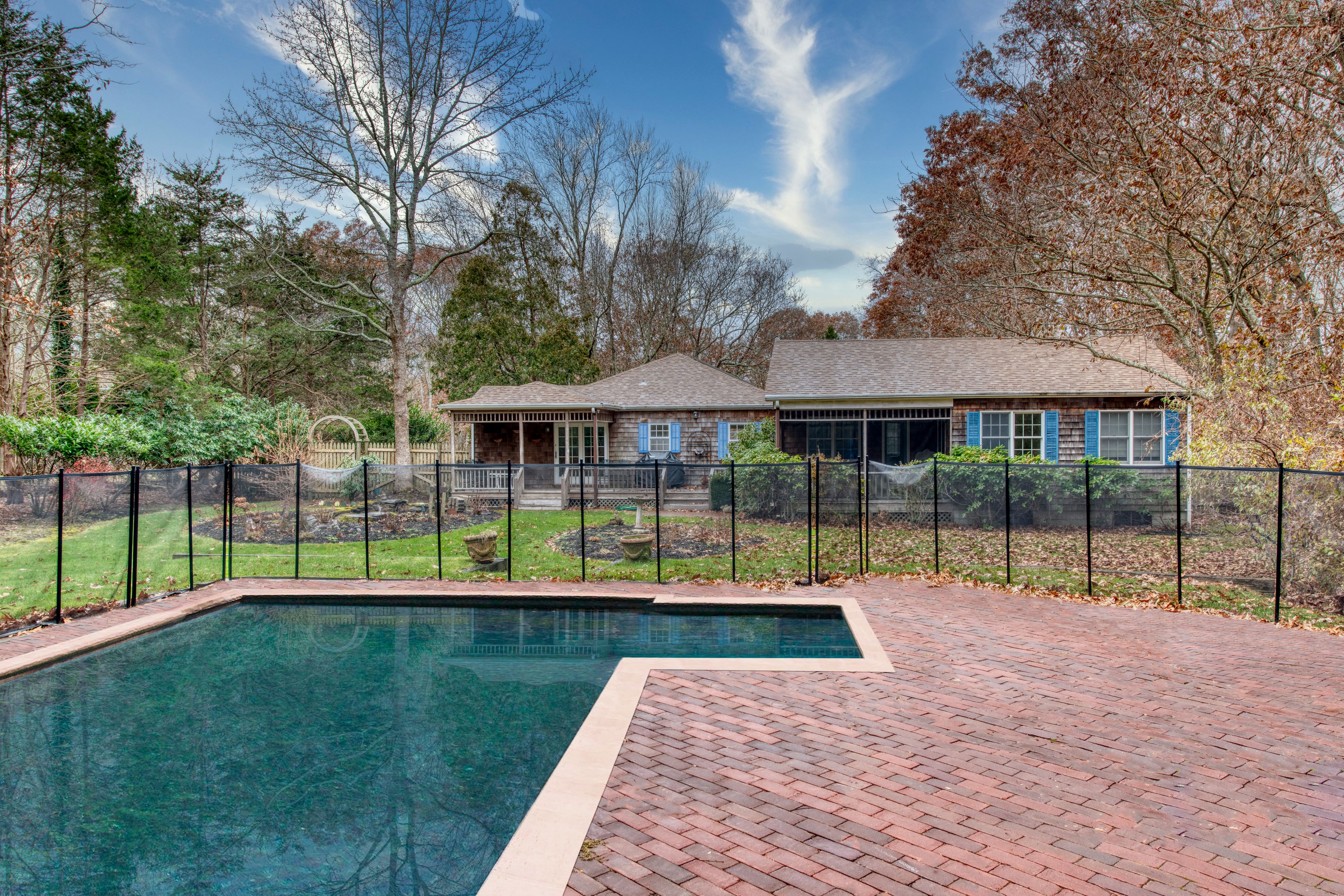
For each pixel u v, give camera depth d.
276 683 6.86
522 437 23.23
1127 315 15.28
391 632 8.76
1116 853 3.55
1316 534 9.42
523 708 6.16
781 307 42.84
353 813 4.41
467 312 31.64
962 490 16.77
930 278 30.78
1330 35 10.80
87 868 3.88
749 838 3.69
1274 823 3.87
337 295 31.91
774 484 17.41
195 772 4.98
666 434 24.53
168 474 11.41
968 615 8.67
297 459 19.72
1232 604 9.16
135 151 23.23
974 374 20.80
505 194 29.59
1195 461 11.89
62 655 7.50
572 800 4.09
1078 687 6.10
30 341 19.45
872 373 21.70
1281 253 12.05
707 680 6.35
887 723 5.32
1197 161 11.62
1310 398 10.84
